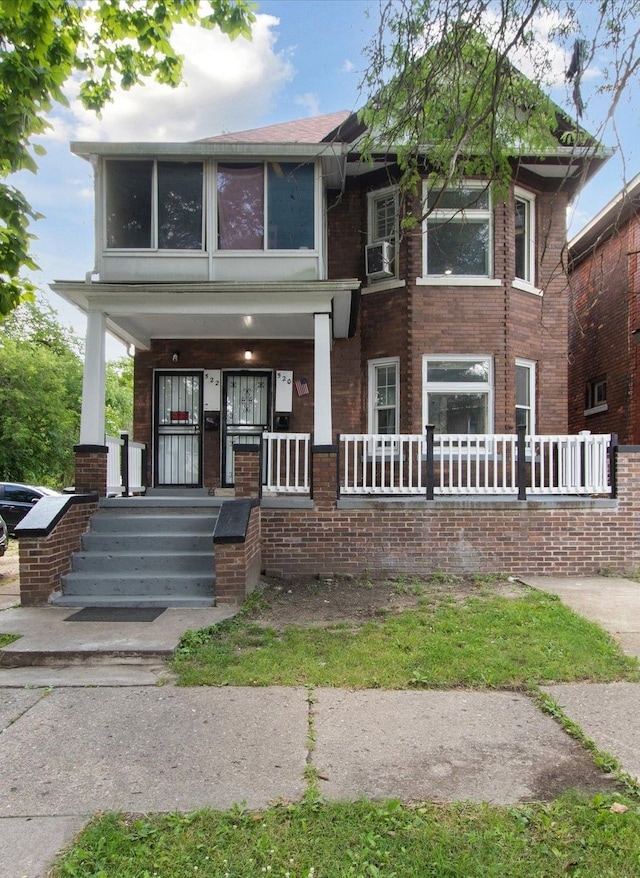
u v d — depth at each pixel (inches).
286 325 375.2
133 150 336.2
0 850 96.4
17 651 189.0
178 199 346.3
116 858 93.5
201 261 342.0
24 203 185.6
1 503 559.2
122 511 308.2
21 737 137.3
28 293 204.4
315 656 186.9
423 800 109.3
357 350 402.6
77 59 219.0
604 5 159.9
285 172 348.5
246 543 257.1
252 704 154.2
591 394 532.7
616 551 320.5
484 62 178.5
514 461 342.0
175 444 411.8
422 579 303.7
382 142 201.0
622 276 462.0
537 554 317.7
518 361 394.3
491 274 383.2
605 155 321.7
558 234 401.4
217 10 215.5
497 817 103.3
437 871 90.4
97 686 168.6
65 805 109.3
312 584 295.1
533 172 392.2
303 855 94.3
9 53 188.4
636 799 109.3
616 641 201.6
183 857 93.7
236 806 106.3
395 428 389.7
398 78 179.6
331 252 406.3
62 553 265.4
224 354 411.2
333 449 315.9
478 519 317.4
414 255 380.8
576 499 322.3
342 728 140.0
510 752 128.3
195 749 130.6
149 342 408.8
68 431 992.9
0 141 184.4
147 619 226.7
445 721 143.6
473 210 383.9
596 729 138.9
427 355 379.6
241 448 310.8
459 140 175.9
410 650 191.0
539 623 217.2
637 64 151.9
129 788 114.8
